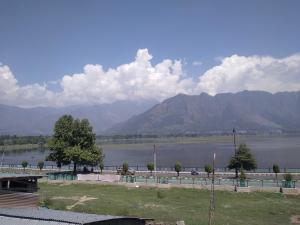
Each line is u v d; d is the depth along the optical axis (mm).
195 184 66562
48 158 88312
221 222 44094
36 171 97812
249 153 81000
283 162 144250
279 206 54375
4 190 35812
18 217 28219
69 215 28156
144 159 176125
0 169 102438
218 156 183625
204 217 46281
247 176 81312
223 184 66375
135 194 64125
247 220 47250
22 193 36062
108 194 63500
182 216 45938
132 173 85875
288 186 63688
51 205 48938
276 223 46531
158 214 46469
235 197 60219
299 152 198625
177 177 78750
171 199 59781
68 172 88875
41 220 26969
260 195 60906
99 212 46219
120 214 45625
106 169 104312
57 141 87125
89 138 89250
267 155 180750
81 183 74500
